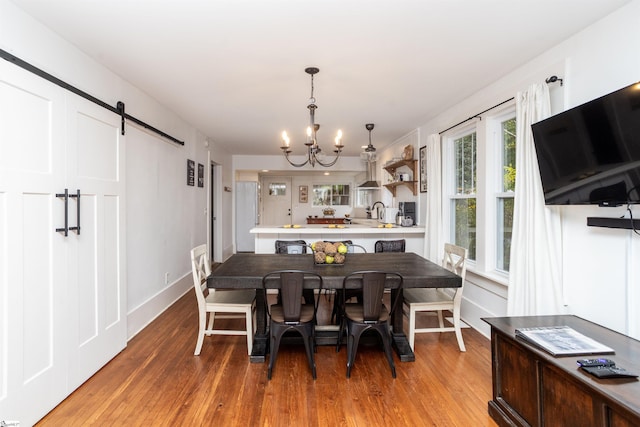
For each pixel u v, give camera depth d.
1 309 1.63
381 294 2.32
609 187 1.77
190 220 4.70
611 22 1.92
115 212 2.66
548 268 2.29
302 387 2.20
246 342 2.94
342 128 4.80
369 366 2.50
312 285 2.40
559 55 2.27
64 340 2.06
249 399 2.06
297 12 1.87
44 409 1.88
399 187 5.64
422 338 3.03
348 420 1.87
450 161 3.98
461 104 3.53
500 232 3.08
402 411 1.95
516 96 2.53
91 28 2.02
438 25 2.01
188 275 4.61
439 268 2.74
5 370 1.65
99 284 2.43
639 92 1.54
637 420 1.09
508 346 1.78
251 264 2.85
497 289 2.94
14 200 1.71
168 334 3.10
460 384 2.25
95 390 2.15
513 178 2.92
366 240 4.53
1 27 1.68
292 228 4.37
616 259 1.93
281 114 4.05
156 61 2.51
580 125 1.87
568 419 1.39
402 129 4.87
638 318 1.82
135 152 3.08
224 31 2.07
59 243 2.02
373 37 2.16
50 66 2.01
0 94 1.63
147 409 1.96
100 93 2.53
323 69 2.67
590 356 1.50
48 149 1.94
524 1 1.78
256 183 7.81
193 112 3.98
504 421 1.77
